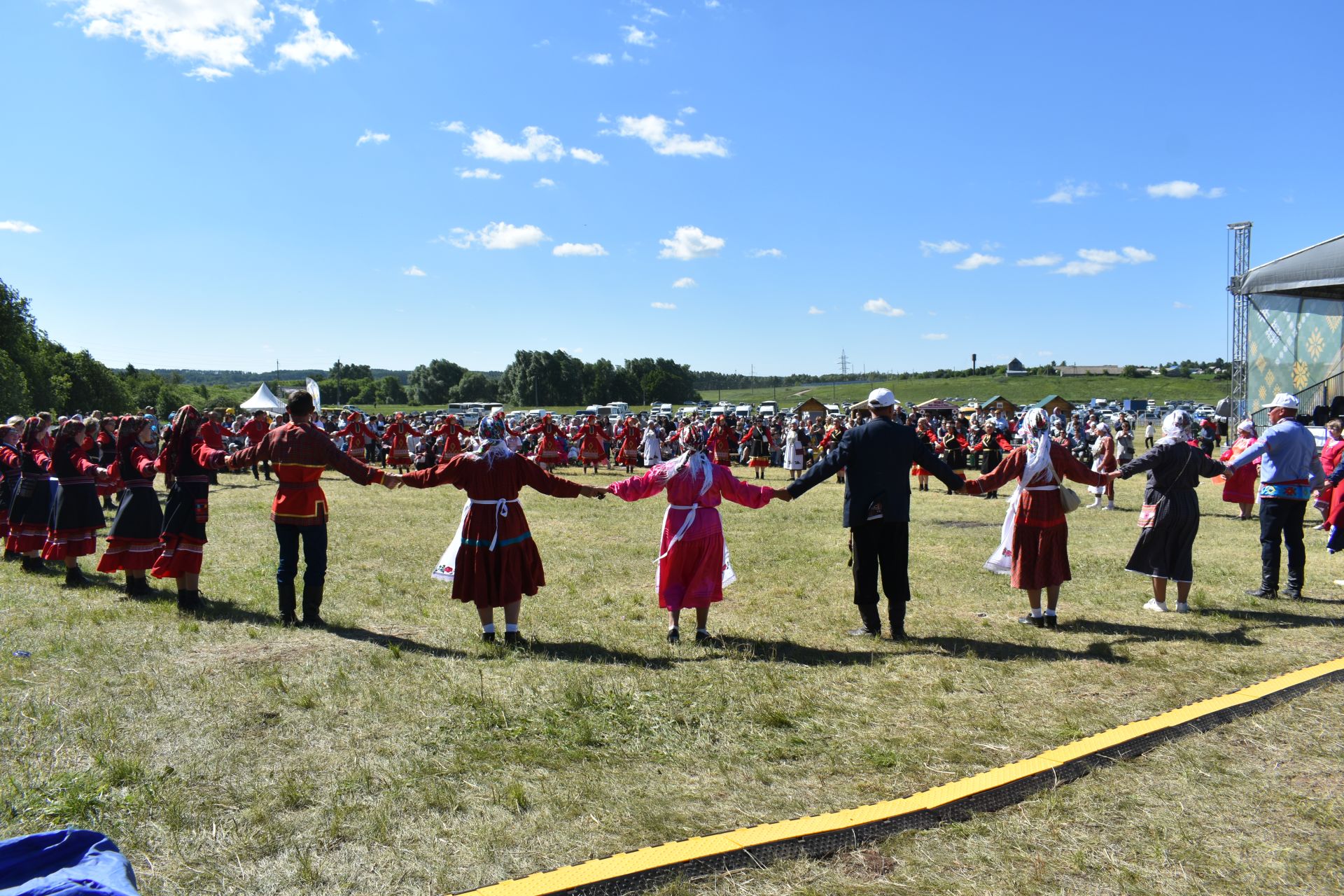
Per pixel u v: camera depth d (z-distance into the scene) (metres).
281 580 7.02
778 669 5.86
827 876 3.30
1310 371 19.78
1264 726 4.77
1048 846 3.50
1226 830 3.64
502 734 4.69
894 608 6.73
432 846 3.48
